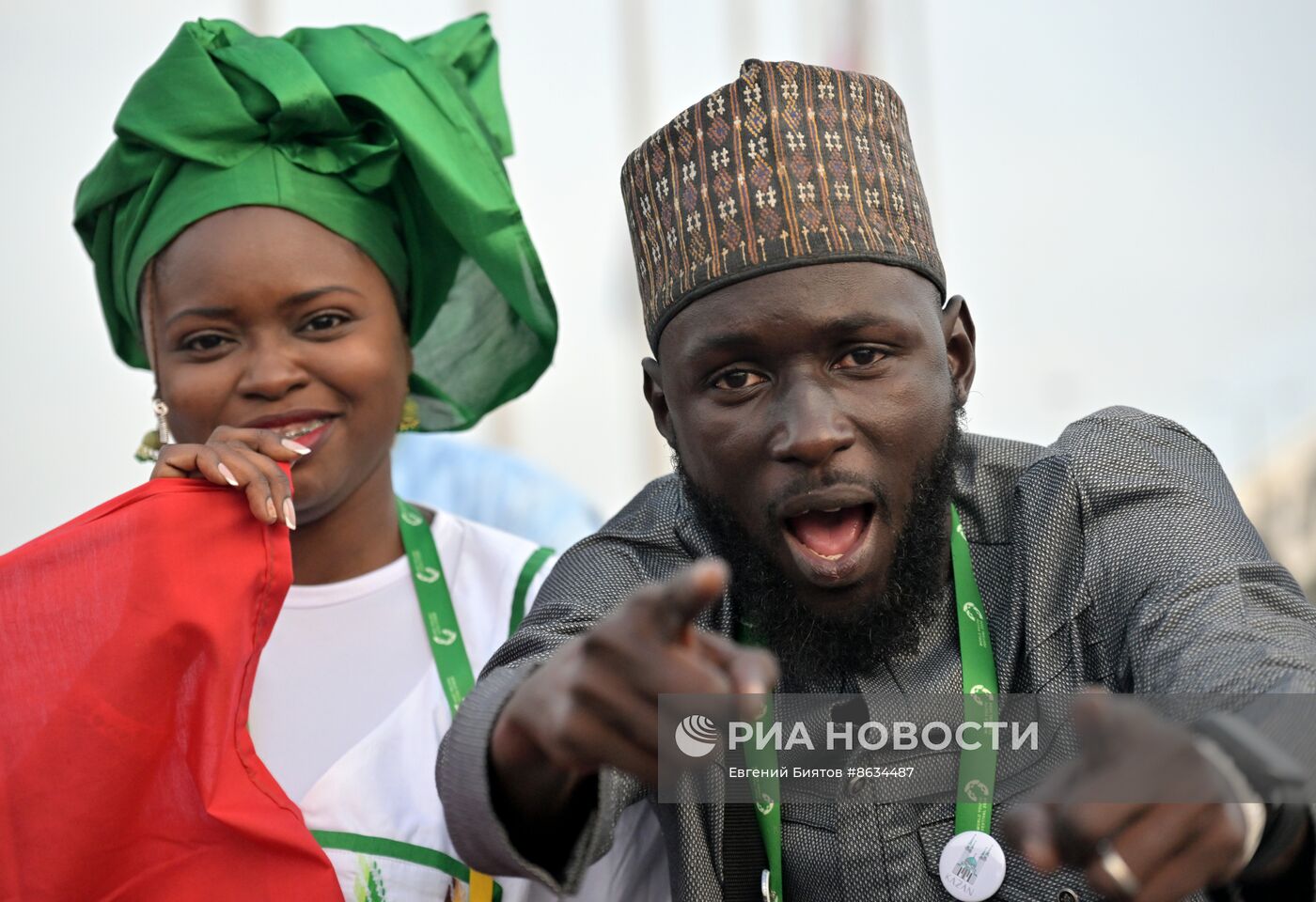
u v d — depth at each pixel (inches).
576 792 78.7
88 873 97.8
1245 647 79.5
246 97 120.5
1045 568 94.8
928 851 93.7
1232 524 92.7
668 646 65.2
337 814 109.8
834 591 92.0
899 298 93.5
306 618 121.8
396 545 127.3
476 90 141.3
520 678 82.6
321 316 119.2
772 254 92.6
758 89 96.9
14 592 100.9
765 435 91.0
